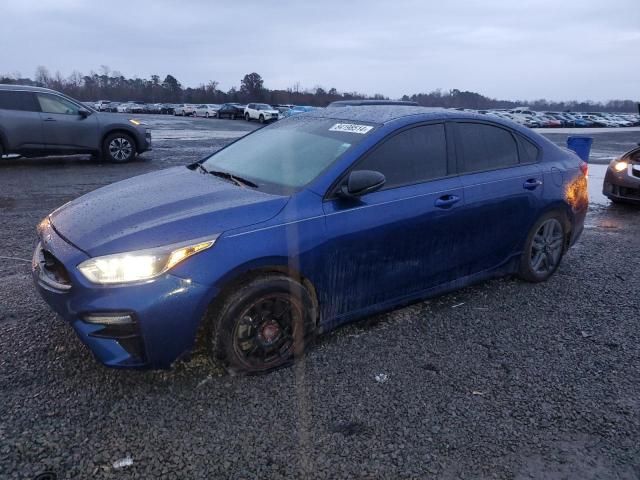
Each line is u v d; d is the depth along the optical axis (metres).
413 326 3.66
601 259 5.39
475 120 4.02
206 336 2.88
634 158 8.45
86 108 11.57
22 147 10.88
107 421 2.54
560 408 2.76
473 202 3.78
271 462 2.31
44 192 8.21
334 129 3.75
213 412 2.64
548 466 2.34
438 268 3.72
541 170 4.32
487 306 4.04
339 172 3.23
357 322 3.69
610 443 2.50
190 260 2.67
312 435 2.49
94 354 2.67
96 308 2.57
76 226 2.95
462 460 2.36
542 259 4.50
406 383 2.95
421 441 2.47
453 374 3.06
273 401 2.75
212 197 3.13
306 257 3.01
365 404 2.74
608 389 2.96
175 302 2.63
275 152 3.74
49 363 3.02
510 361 3.23
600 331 3.67
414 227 3.46
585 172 4.79
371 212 3.26
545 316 3.89
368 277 3.34
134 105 68.12
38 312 3.67
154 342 2.64
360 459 2.34
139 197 3.24
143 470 2.24
